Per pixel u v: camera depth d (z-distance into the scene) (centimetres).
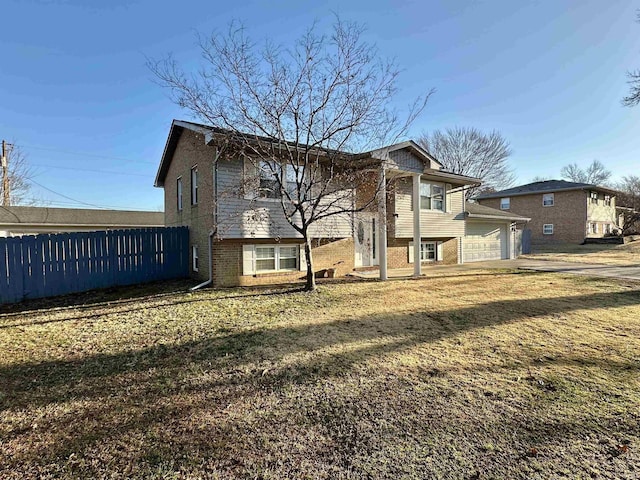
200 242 1081
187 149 1197
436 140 3900
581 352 470
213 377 407
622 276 1138
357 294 870
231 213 969
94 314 723
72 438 290
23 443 284
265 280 1078
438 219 1530
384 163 1054
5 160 2353
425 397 349
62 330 613
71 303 851
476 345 500
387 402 340
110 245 1035
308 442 278
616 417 308
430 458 255
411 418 310
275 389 373
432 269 1414
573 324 601
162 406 342
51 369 442
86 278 997
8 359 478
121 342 541
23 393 375
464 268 1439
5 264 885
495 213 1927
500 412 319
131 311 737
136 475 242
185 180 1216
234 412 327
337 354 470
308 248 913
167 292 930
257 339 536
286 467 248
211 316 675
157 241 1115
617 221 3425
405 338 532
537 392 357
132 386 388
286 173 1046
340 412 323
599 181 5094
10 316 736
